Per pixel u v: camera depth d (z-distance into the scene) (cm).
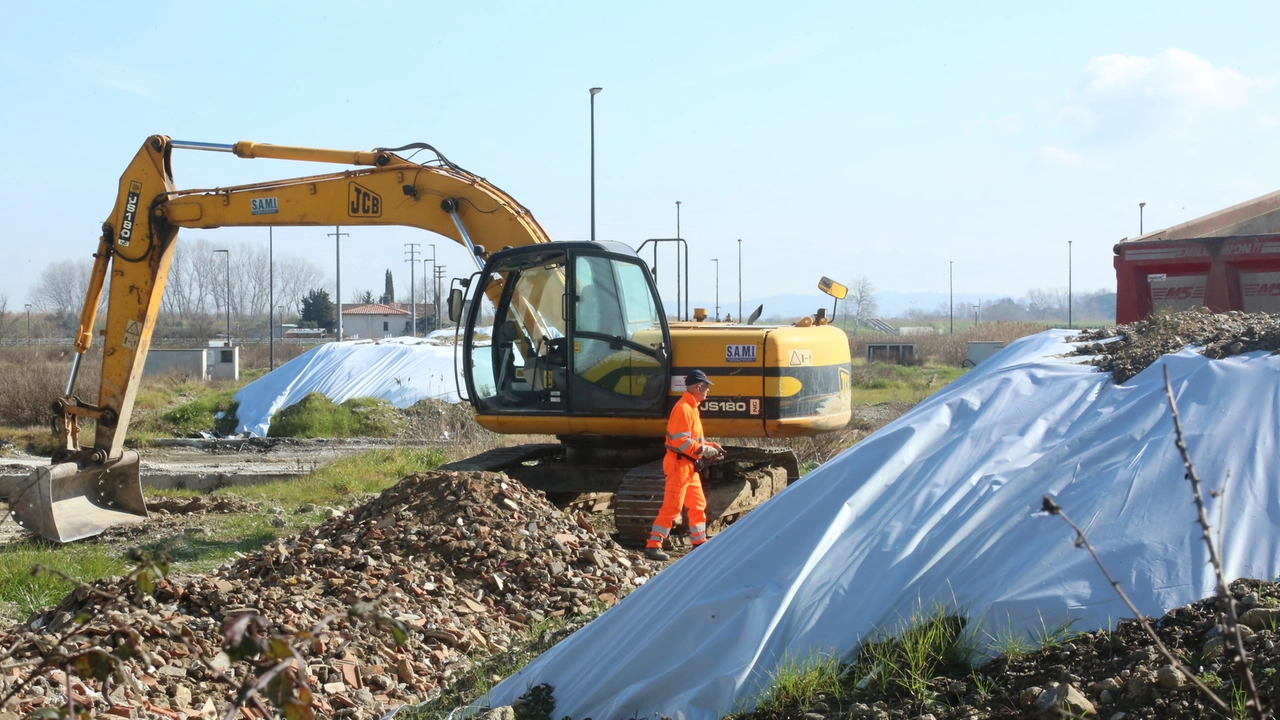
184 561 1007
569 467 1165
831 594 457
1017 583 418
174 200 1237
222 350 4156
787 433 1087
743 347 1078
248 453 2055
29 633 598
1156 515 425
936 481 499
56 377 2698
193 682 564
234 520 1216
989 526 456
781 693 417
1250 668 338
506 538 840
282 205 1240
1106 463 468
